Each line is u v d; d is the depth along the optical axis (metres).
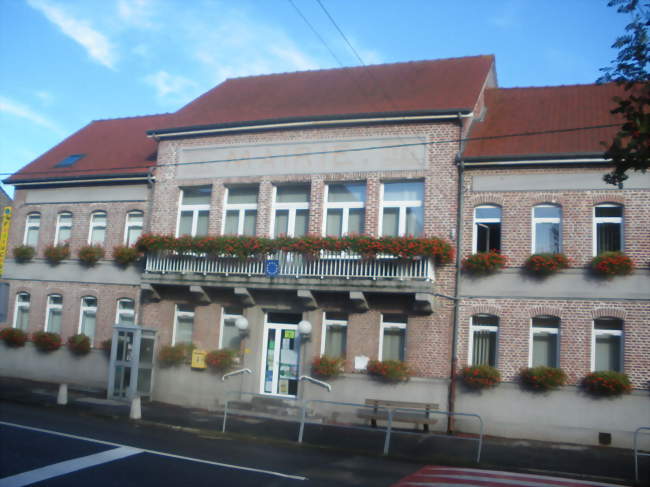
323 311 19.98
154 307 22.23
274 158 21.25
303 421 15.23
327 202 20.62
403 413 18.08
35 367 24.81
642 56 10.23
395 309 19.06
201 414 18.88
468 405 17.94
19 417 15.98
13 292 25.83
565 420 17.02
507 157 18.38
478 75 21.92
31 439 12.99
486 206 18.89
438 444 15.52
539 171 18.38
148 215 23.48
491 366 18.11
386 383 18.75
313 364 19.44
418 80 22.55
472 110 18.95
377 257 18.70
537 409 17.31
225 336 21.42
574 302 17.50
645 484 12.15
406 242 18.25
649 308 16.83
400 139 19.84
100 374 23.48
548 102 21.36
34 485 9.80
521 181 18.50
